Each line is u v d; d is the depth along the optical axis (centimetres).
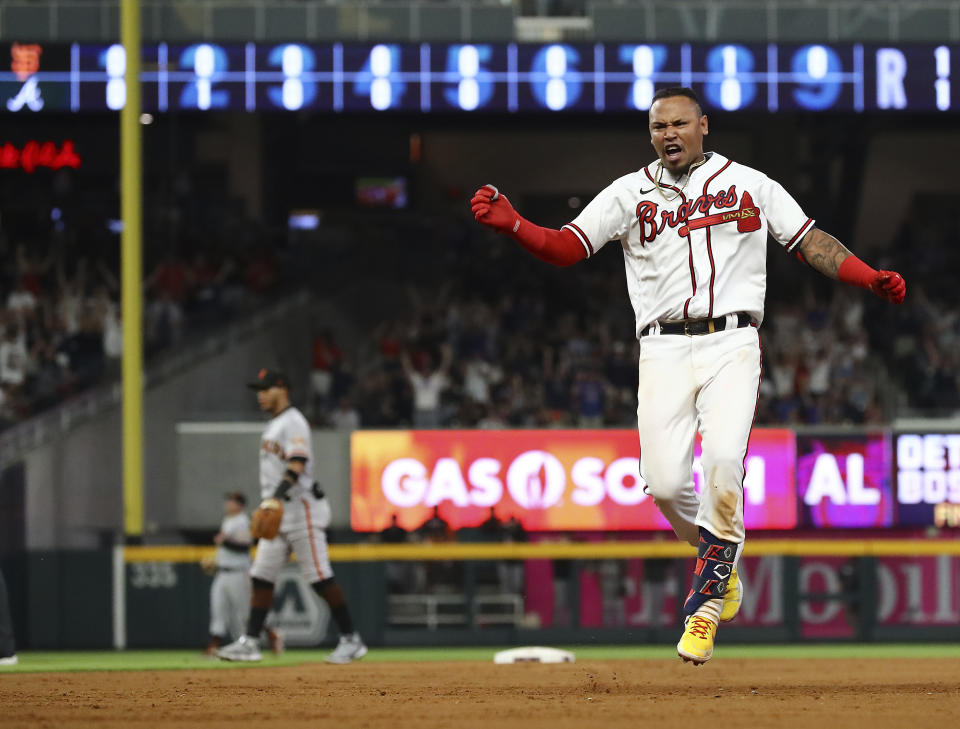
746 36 5369
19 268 6288
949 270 7100
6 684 2008
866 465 5041
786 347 6234
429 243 6956
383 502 5044
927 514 5038
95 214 6719
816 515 5028
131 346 4812
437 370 6138
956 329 6500
